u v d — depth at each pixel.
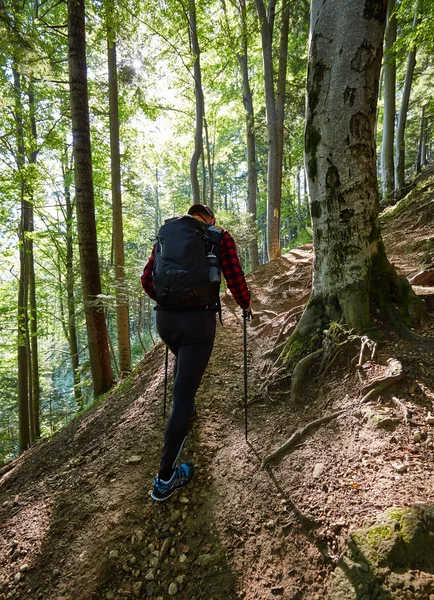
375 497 1.59
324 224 2.93
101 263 11.38
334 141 2.77
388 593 1.19
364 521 1.48
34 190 10.05
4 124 9.18
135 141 12.03
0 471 4.45
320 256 3.02
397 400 2.09
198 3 8.88
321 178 2.88
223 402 2.96
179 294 1.99
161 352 4.92
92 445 3.20
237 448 2.37
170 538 1.88
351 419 2.14
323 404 2.44
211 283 2.02
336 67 2.70
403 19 11.29
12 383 13.98
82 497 2.39
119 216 7.42
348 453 1.93
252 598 1.46
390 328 2.74
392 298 2.93
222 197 36.62
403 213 7.94
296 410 2.56
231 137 21.81
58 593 1.77
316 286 3.09
